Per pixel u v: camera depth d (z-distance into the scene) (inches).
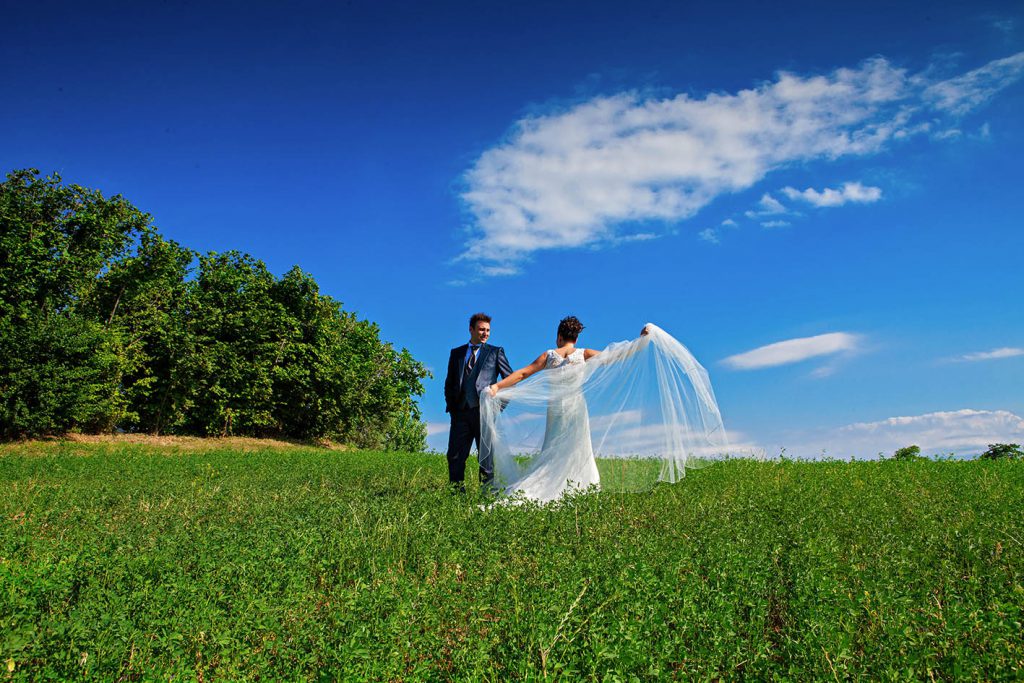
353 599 170.6
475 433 428.1
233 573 199.5
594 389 386.9
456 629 172.4
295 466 573.3
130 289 1038.4
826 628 149.3
